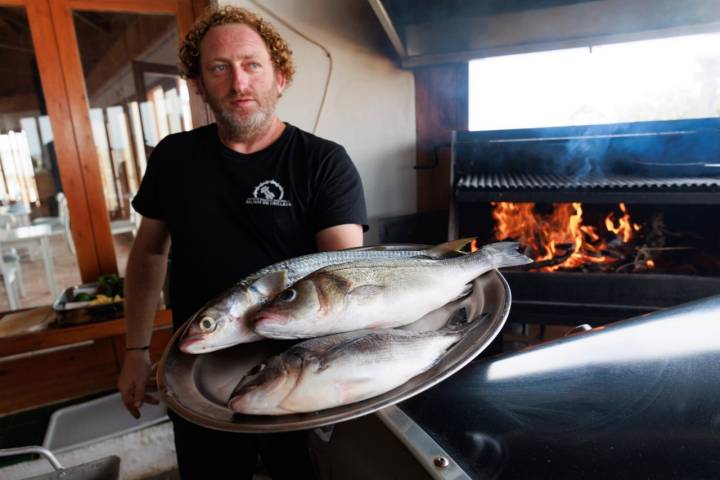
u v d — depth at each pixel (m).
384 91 2.52
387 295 0.65
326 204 1.04
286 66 1.11
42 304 2.24
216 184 1.06
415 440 0.48
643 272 1.85
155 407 1.98
